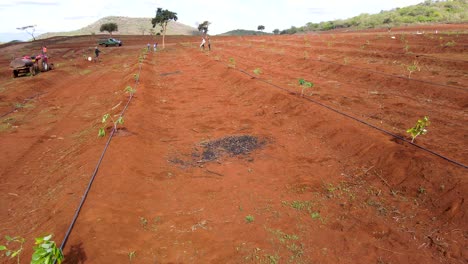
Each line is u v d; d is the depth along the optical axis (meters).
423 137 8.71
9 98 15.23
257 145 9.20
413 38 27.98
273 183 7.10
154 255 4.84
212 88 16.80
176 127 10.98
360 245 5.15
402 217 5.80
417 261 4.79
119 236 5.05
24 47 45.38
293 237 5.34
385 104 12.13
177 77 20.33
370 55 22.03
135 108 11.92
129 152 8.02
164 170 7.66
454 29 37.00
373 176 7.11
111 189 6.38
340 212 6.01
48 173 7.88
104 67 26.67
